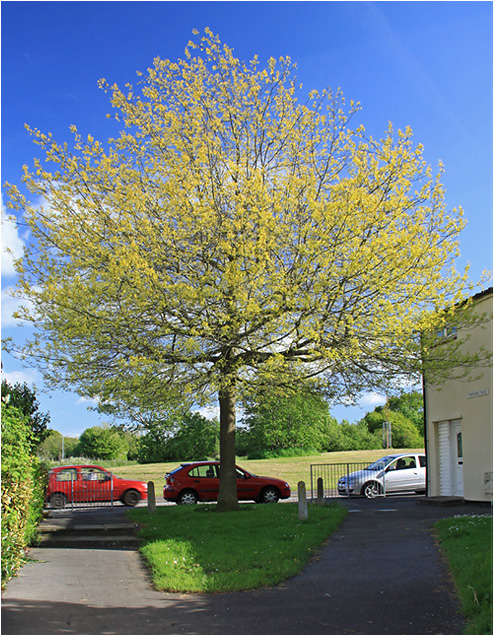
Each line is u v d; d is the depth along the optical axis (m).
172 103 15.12
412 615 6.14
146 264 12.23
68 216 13.48
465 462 16.78
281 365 13.53
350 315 12.91
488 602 6.02
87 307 12.80
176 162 14.01
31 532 10.63
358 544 10.61
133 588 8.03
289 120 15.07
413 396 18.72
